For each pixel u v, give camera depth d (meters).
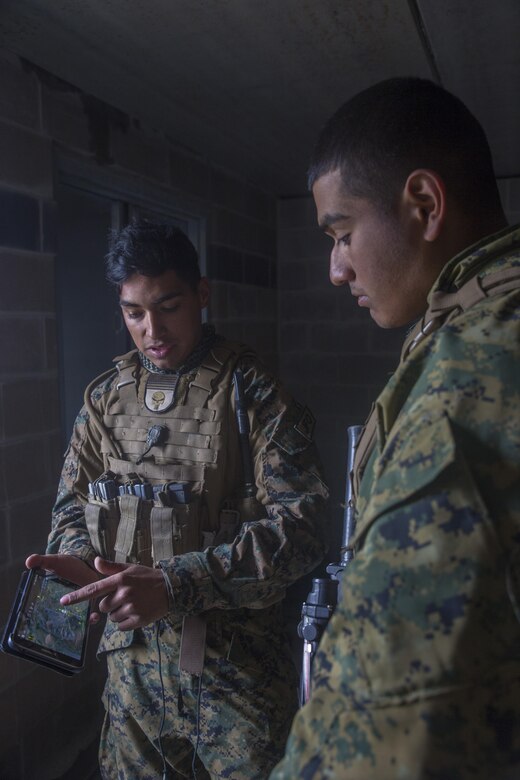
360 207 0.63
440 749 0.41
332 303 4.30
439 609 0.43
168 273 1.29
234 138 3.05
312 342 4.37
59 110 2.24
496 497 0.44
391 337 4.18
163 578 1.12
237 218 3.76
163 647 1.26
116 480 1.36
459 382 0.47
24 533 2.06
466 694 0.42
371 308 0.68
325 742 0.45
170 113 2.67
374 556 0.46
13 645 1.07
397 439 0.49
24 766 2.01
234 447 1.33
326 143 0.65
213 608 1.23
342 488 4.32
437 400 0.48
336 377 4.33
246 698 1.22
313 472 1.28
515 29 1.98
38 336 2.12
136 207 2.90
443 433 0.46
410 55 2.18
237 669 1.23
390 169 0.61
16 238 2.02
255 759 1.21
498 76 2.38
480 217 0.63
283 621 1.36
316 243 4.32
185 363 1.38
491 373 0.47
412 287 0.64
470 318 0.51
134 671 1.29
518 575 0.44
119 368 1.46
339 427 4.34
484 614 0.43
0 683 1.92
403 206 0.62
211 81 2.34
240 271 3.82
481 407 0.46
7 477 1.99
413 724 0.42
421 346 0.54
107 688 1.37
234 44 2.04
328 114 2.73
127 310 1.34
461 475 0.45
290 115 2.73
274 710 1.24
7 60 1.99
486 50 2.14
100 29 1.90
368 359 4.24
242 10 1.82
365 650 0.45
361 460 0.67
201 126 2.86
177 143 3.07
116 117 2.59
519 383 0.46
